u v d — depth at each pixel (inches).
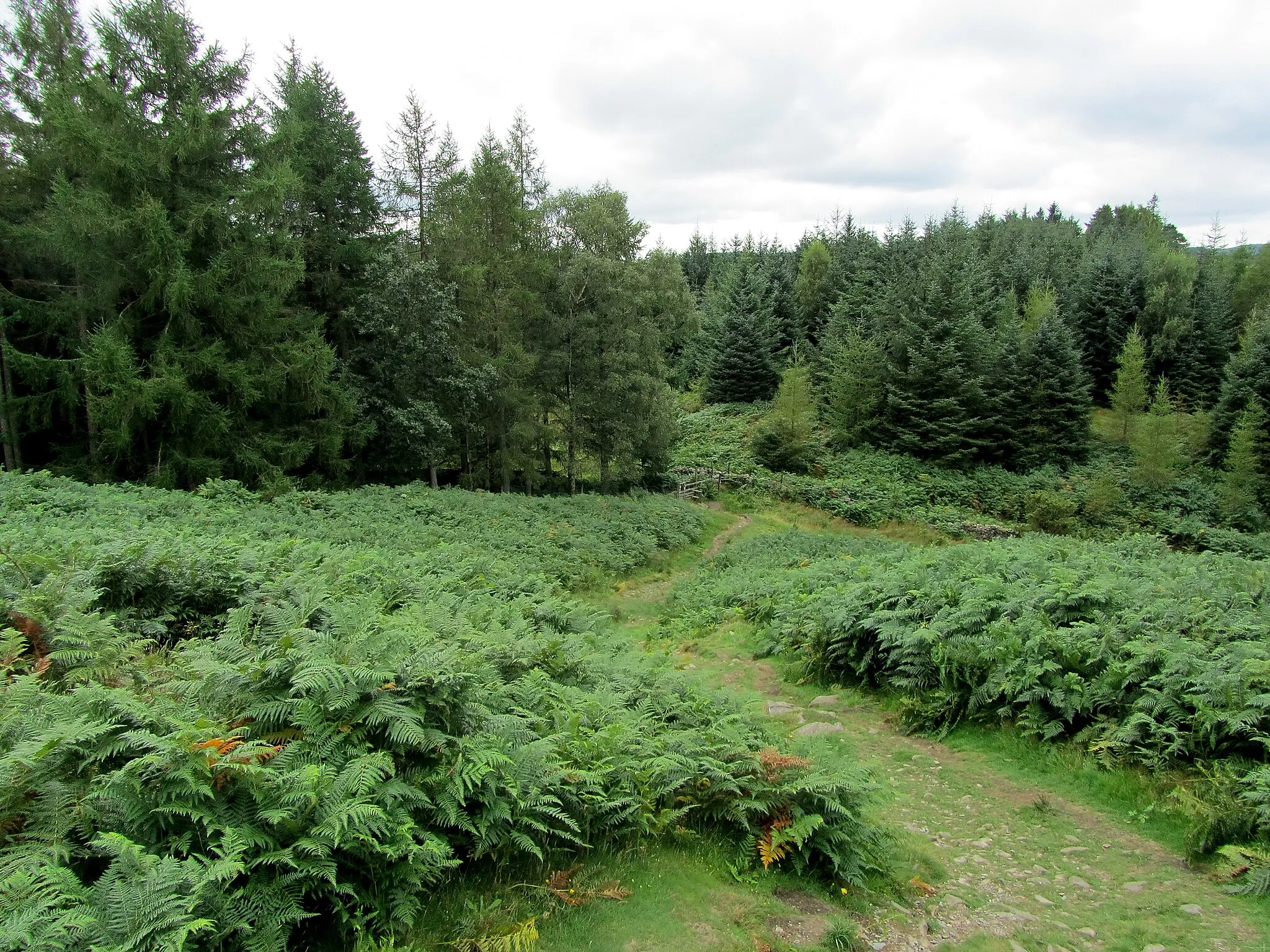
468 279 1066.7
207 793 131.3
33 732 142.0
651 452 1370.6
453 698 183.2
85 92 743.1
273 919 125.1
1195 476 1423.5
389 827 146.2
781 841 199.5
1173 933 188.7
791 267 2455.7
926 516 1305.4
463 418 1099.3
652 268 1299.2
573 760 206.1
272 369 880.9
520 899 162.6
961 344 1521.9
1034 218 3344.0
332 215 1088.2
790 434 1565.0
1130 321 1829.5
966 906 202.7
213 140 818.8
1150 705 274.5
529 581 515.8
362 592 360.8
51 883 112.3
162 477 787.4
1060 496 1315.2
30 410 786.2
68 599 247.0
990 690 326.0
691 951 159.0
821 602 477.4
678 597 690.8
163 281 758.5
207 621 313.4
